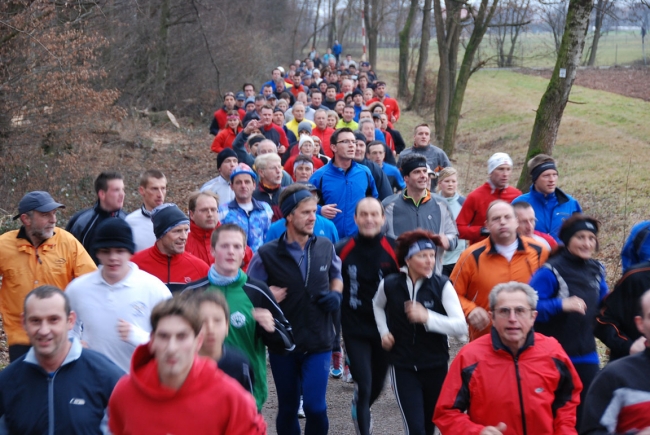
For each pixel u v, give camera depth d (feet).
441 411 13.00
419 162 22.30
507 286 12.89
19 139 40.81
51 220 17.07
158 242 16.97
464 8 65.31
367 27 147.13
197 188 54.95
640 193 45.57
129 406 9.68
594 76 125.80
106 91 46.11
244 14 120.06
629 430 10.92
